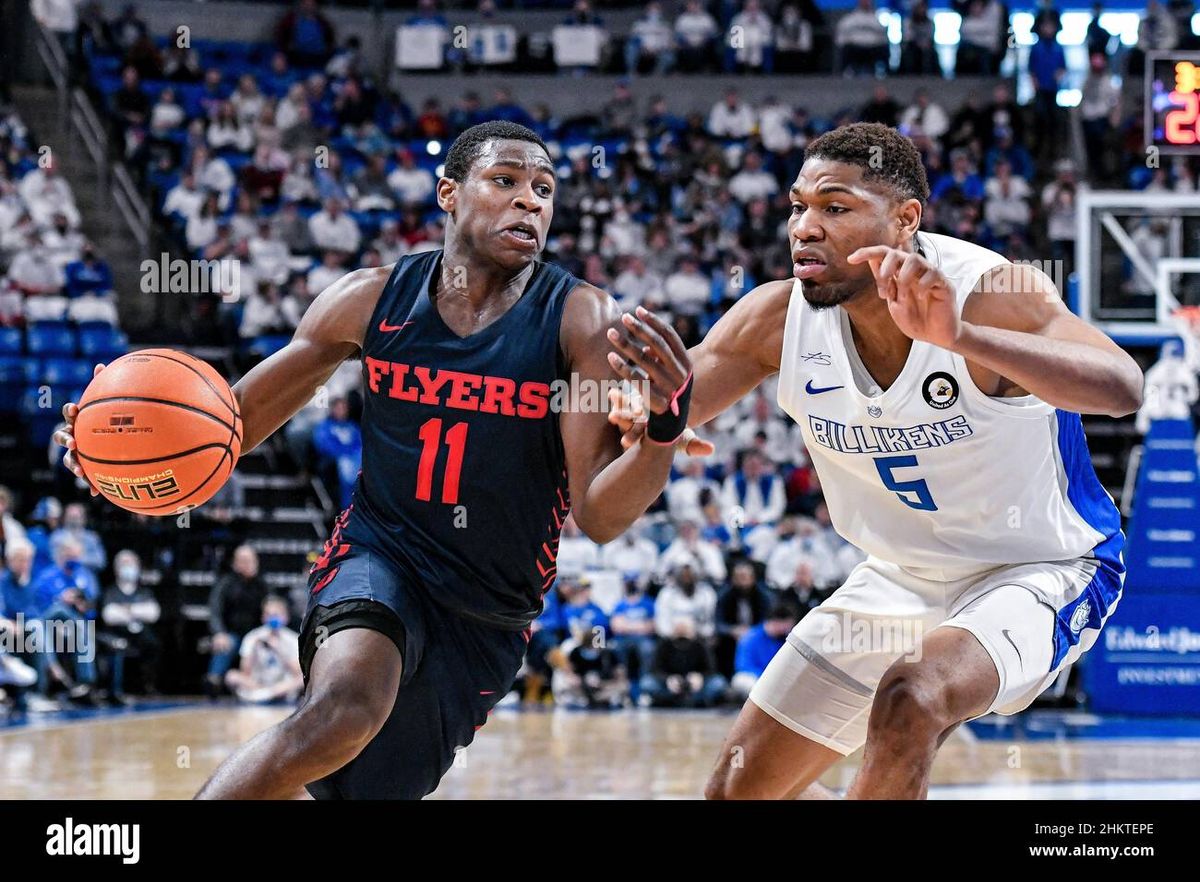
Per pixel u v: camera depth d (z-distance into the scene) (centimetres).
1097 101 1352
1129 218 1022
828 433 263
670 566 920
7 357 1098
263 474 1101
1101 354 225
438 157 1373
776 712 275
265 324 1132
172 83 1380
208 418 238
